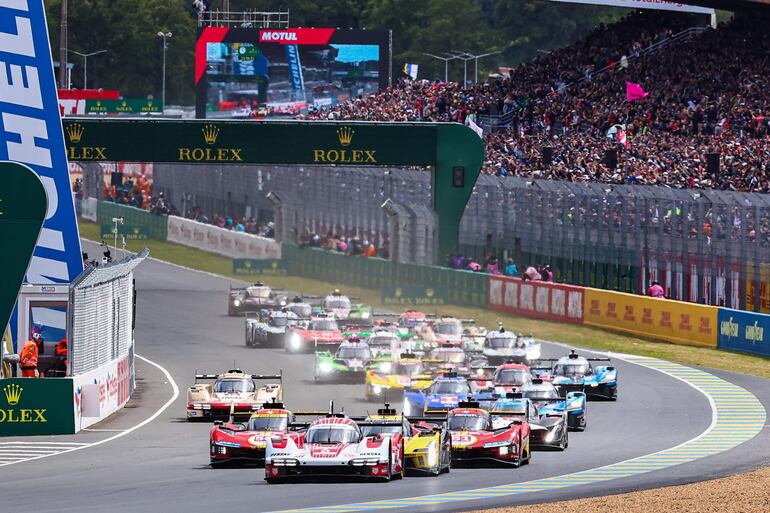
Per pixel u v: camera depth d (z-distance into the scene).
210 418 133.88
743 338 173.62
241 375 137.25
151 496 86.38
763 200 169.88
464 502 83.19
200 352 184.62
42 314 144.62
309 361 175.88
